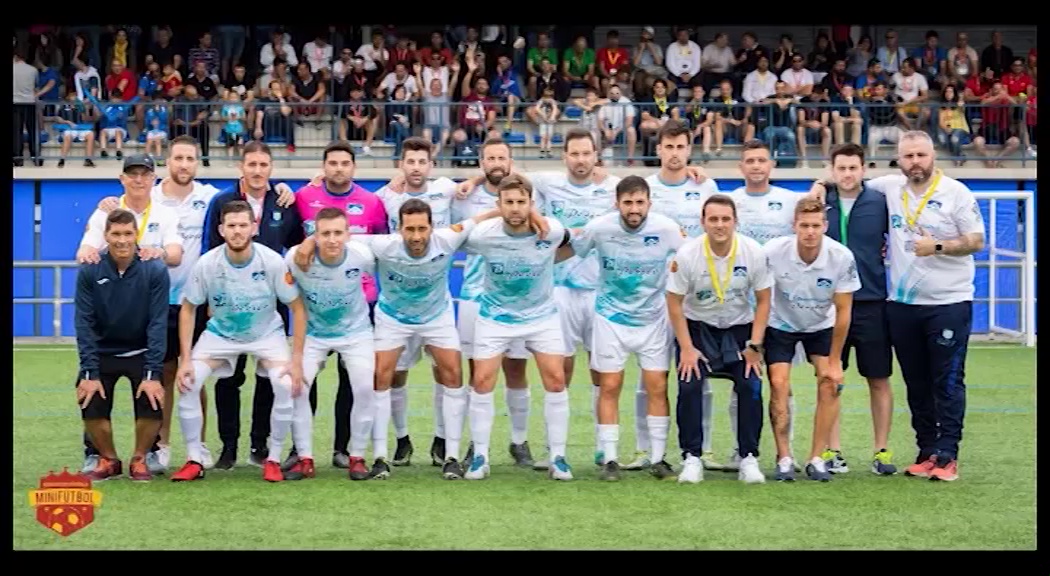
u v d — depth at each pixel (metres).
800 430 10.59
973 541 6.82
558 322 8.38
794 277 8.14
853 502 7.68
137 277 8.02
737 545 6.72
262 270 8.08
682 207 8.91
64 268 19.30
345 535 6.89
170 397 8.77
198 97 21.61
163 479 8.27
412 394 12.77
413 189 8.95
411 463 9.05
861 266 8.42
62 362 15.59
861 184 8.52
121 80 21.91
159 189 8.76
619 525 7.12
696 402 8.22
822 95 21.72
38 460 9.12
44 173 20.03
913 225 8.27
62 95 22.02
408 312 8.34
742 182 20.33
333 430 10.50
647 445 8.80
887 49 23.08
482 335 8.33
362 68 21.55
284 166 20.67
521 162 21.11
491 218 8.21
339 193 8.71
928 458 8.55
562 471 8.30
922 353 8.44
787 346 8.38
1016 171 20.77
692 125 20.88
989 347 17.20
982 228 8.14
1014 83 22.30
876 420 8.59
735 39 24.66
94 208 20.20
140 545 6.69
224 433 8.70
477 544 6.72
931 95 22.78
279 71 22.36
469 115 20.92
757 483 8.16
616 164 20.72
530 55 22.38
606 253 8.24
